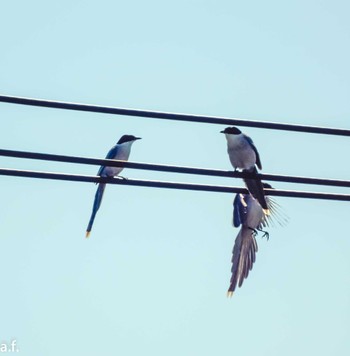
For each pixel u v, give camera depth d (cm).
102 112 1322
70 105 1305
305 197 1354
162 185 1319
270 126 1368
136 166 1305
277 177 1356
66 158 1286
